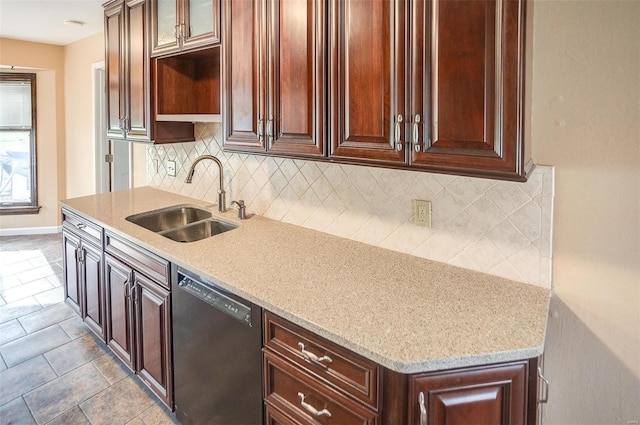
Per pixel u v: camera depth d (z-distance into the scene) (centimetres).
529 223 145
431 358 103
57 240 478
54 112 482
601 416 140
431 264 166
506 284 147
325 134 152
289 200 221
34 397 213
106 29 279
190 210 264
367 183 187
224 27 189
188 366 178
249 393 149
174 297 181
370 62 136
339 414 121
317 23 150
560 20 132
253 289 142
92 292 250
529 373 111
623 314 133
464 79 117
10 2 305
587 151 132
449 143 121
